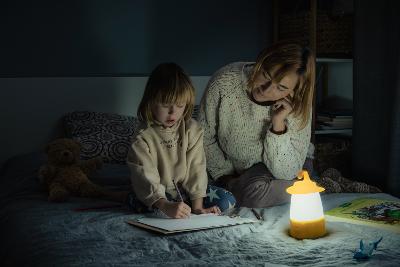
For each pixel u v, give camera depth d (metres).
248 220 1.57
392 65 2.34
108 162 2.41
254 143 1.89
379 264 1.20
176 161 1.71
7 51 2.77
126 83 2.91
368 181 2.53
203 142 1.90
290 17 3.17
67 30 2.86
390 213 1.59
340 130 3.08
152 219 1.57
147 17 3.01
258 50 3.30
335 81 3.45
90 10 2.89
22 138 2.75
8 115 2.72
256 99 1.75
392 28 2.32
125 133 2.56
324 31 3.05
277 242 1.38
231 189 1.89
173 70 1.61
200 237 1.43
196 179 1.71
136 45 3.00
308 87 1.67
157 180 1.65
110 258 1.25
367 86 2.49
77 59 2.89
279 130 1.76
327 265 1.20
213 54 3.18
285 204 1.82
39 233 1.48
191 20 3.11
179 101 1.57
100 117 2.68
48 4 2.81
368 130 2.51
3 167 2.63
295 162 1.83
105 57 2.94
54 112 2.80
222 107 1.86
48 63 2.84
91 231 1.49
